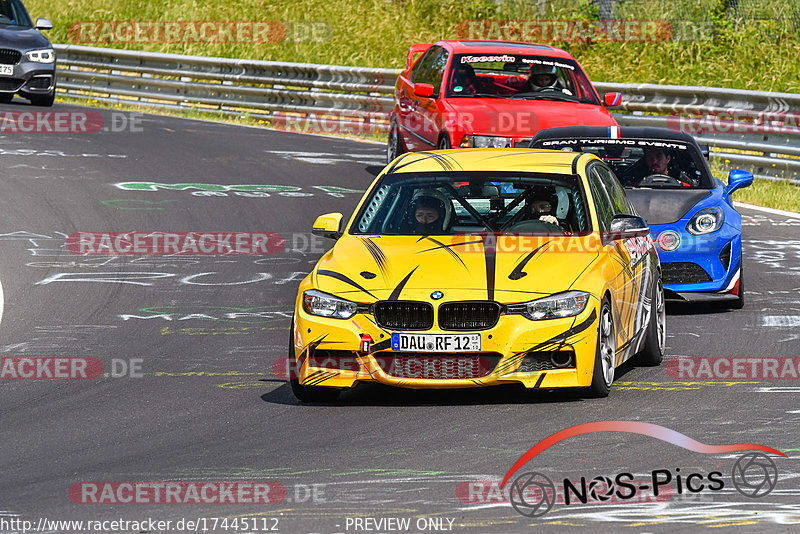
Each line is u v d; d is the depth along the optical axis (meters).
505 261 29.47
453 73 58.28
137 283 45.31
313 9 122.69
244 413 28.41
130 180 65.12
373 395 30.16
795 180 65.12
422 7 120.00
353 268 29.61
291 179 66.31
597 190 33.12
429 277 28.84
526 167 33.09
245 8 124.69
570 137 44.59
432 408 28.50
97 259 49.03
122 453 24.94
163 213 57.50
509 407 28.41
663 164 43.66
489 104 55.88
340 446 25.14
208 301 42.75
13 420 28.12
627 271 31.53
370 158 74.06
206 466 23.75
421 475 22.78
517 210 32.03
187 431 26.77
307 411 28.55
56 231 53.78
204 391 30.78
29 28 90.81
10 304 42.03
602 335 29.19
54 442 25.98
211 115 94.38
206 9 125.19
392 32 116.56
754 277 46.19
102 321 39.75
